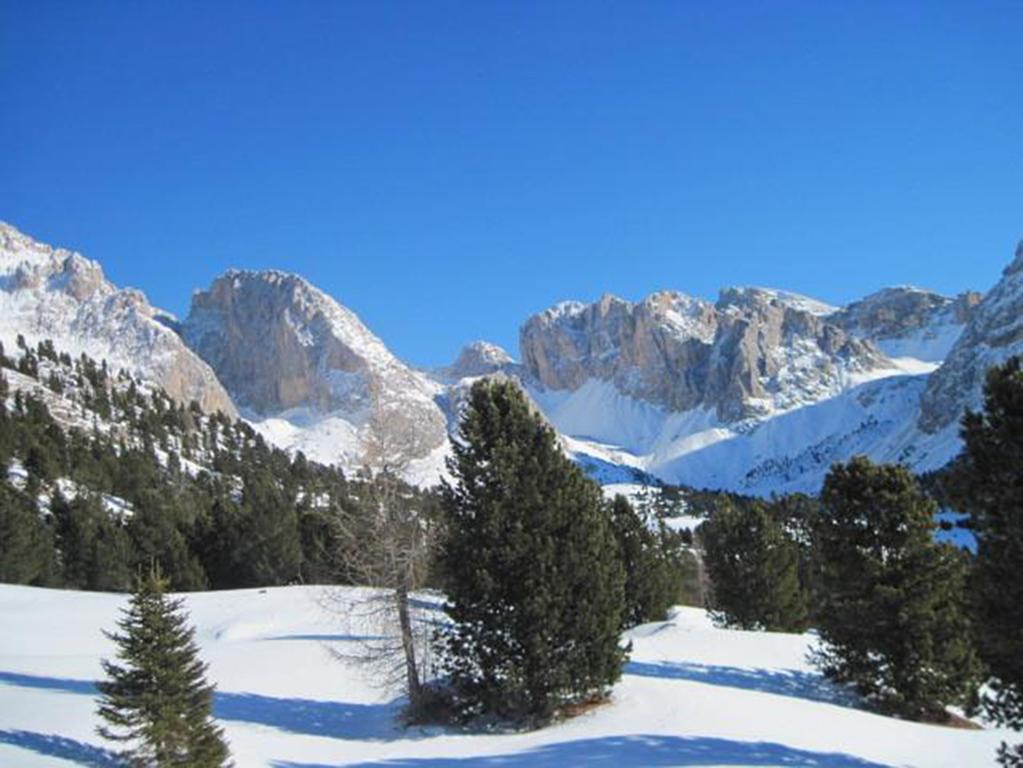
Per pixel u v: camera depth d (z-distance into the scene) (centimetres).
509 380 3362
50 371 18300
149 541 8588
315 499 12531
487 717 3155
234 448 17850
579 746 2703
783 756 2553
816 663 4100
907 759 2644
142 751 2414
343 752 2841
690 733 2806
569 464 3275
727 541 5812
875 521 3741
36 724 2791
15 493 8912
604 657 3117
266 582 8225
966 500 2202
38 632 4975
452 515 3219
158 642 2459
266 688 3716
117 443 14950
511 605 3084
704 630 5062
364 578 3278
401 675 3416
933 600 3616
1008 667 2156
